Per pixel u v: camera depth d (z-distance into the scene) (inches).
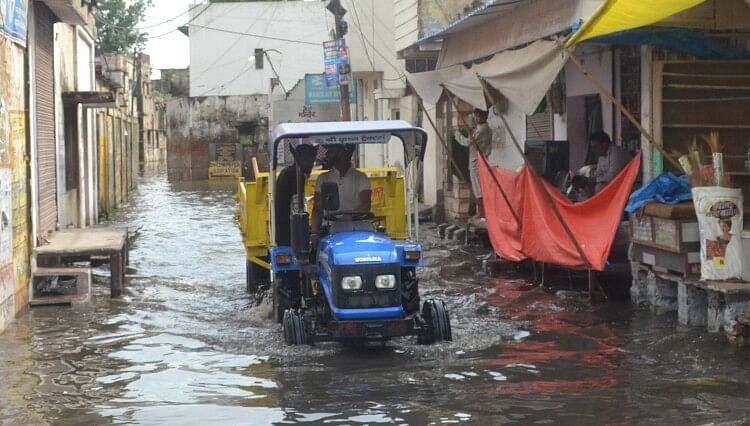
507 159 791.7
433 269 613.3
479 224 711.1
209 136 2332.7
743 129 469.7
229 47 2340.1
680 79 466.3
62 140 780.6
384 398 309.0
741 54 471.2
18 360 380.8
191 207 1267.2
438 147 922.7
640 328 409.4
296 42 2341.3
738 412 281.3
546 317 444.5
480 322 436.1
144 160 2642.7
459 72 625.6
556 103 665.0
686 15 443.2
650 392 307.6
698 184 394.3
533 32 546.6
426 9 890.7
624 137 570.9
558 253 499.5
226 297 540.4
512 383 325.4
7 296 455.8
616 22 394.9
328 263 378.9
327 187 407.5
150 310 497.4
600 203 477.7
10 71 477.4
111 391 328.5
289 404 304.5
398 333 369.7
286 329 393.7
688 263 408.8
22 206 502.9
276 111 1877.5
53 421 291.6
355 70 1198.9
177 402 311.3
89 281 532.1
